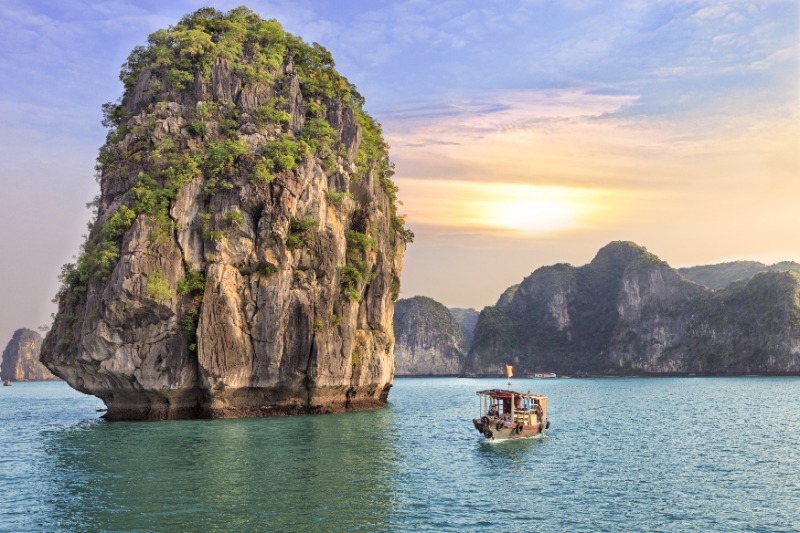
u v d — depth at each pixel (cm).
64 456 3834
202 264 5603
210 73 6297
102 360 5428
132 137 5984
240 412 5809
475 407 8031
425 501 2861
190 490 2972
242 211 5728
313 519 2547
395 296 8194
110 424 5438
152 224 5444
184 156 5775
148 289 5259
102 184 6084
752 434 5131
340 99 7006
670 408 7950
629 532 2467
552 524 2555
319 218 6175
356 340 7044
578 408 8069
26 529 2428
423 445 4366
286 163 5856
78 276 5756
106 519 2534
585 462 3816
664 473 3509
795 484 3253
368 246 6888
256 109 6312
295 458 3766
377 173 7694
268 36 6925
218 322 5488
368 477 3297
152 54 6481
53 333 5834
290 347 5897
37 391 15575
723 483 3272
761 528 2531
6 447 4256
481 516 2647
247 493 2925
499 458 3919
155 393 5500
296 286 5984
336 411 6600
